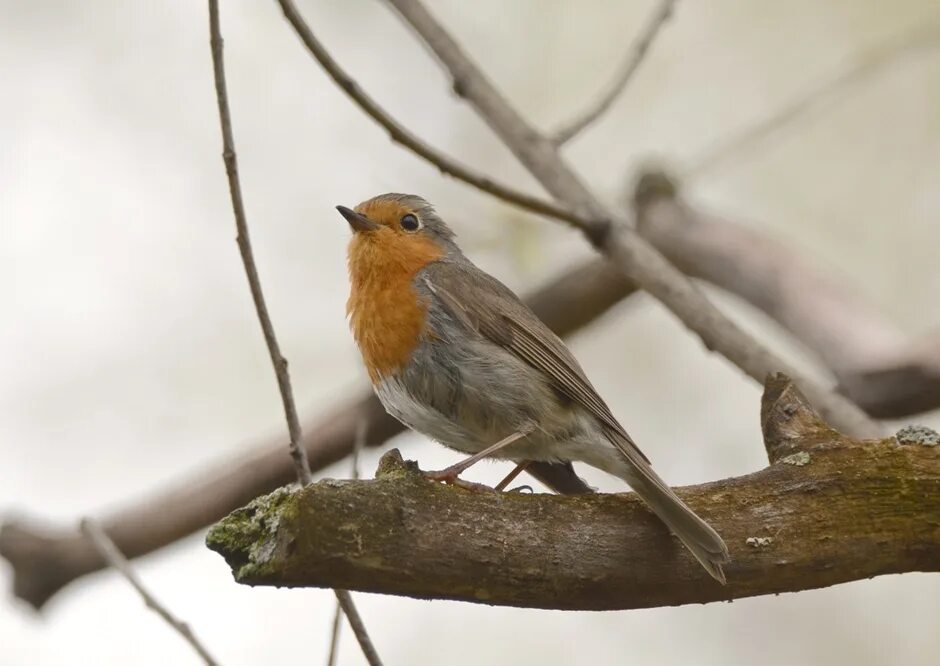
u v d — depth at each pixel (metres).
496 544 6.61
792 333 11.87
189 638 8.05
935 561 7.39
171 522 10.91
